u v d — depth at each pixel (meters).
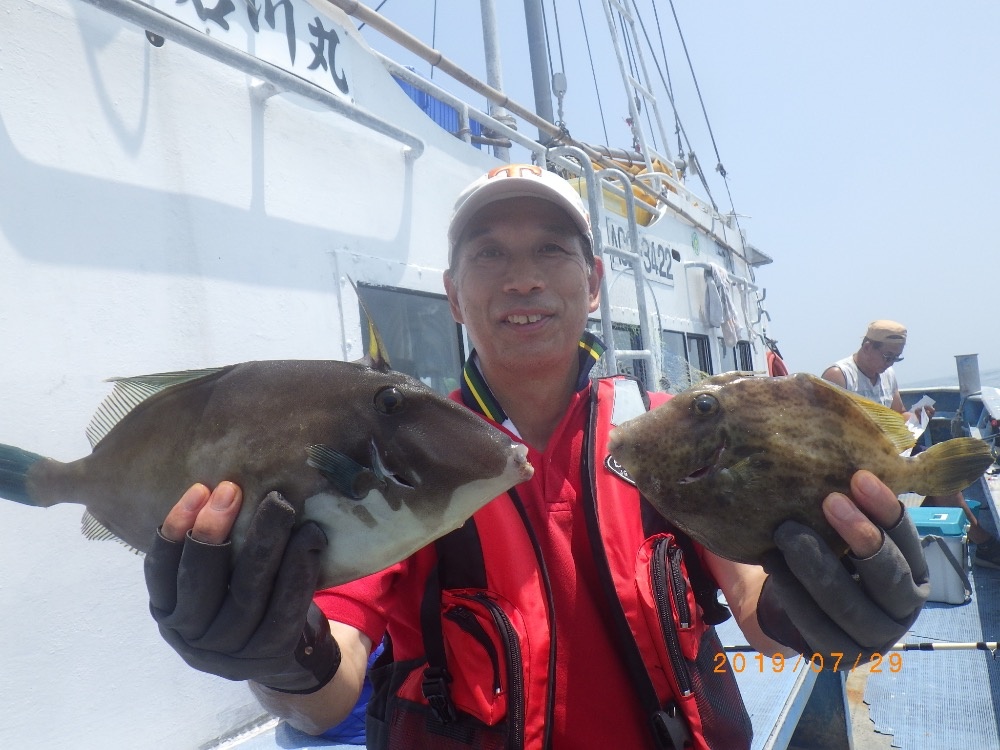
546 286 1.77
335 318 3.16
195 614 1.17
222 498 1.18
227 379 1.33
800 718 3.59
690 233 7.93
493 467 1.31
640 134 7.50
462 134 4.50
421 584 1.62
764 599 1.56
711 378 1.52
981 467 1.41
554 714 1.49
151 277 2.46
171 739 2.38
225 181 2.76
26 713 2.03
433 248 3.88
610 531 1.60
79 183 2.29
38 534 2.09
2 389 2.05
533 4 8.48
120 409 1.45
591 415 1.77
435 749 1.46
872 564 1.22
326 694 1.48
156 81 2.54
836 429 1.40
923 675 4.36
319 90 2.98
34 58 2.20
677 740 1.42
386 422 1.31
